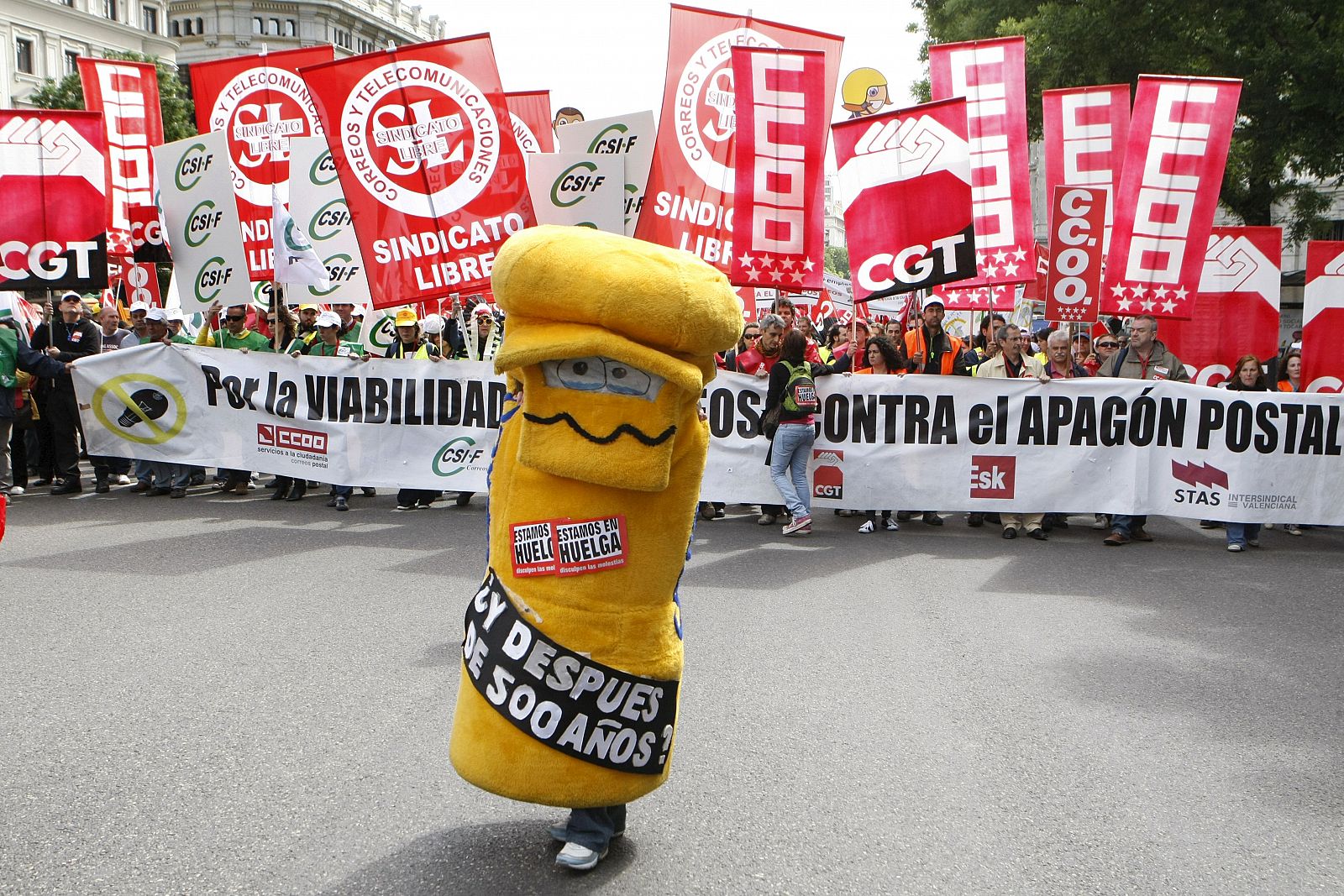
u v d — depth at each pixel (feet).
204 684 16.17
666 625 10.80
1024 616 21.22
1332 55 63.57
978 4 87.92
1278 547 29.73
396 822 11.87
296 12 268.41
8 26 185.68
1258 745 14.71
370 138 29.58
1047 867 11.23
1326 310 32.27
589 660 10.28
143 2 217.77
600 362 9.82
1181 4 68.33
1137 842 11.82
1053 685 17.03
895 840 11.73
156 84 39.78
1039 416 30.14
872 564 26.09
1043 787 13.20
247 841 11.34
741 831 11.85
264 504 32.94
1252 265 35.53
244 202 39.45
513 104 42.65
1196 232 32.35
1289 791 13.24
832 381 30.50
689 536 10.83
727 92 33.32
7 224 33.32
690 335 9.70
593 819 10.90
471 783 10.52
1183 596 23.21
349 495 34.50
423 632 19.04
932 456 30.53
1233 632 20.33
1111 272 32.96
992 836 11.88
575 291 9.57
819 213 31.81
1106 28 70.64
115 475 36.76
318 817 11.93
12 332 33.06
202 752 13.65
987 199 34.32
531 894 10.39
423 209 29.81
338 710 15.16
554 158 29.91
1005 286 37.09
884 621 20.67
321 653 17.75
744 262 31.89
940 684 16.94
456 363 31.73
